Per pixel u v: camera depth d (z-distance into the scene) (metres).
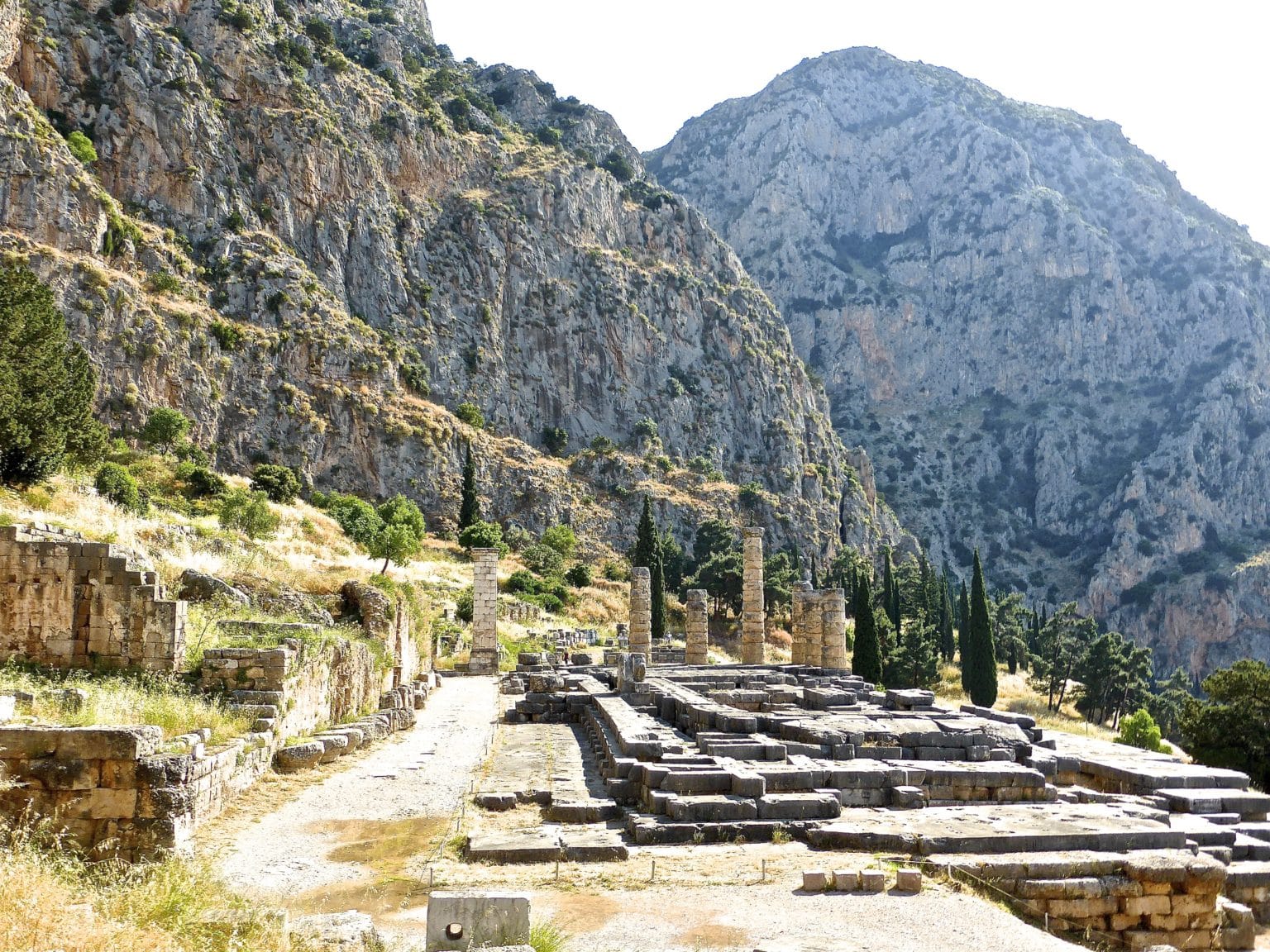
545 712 29.31
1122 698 83.19
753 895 11.26
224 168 121.44
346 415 114.62
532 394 148.00
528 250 154.88
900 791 16.12
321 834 14.02
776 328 194.25
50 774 12.28
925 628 86.69
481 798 16.09
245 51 131.50
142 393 95.12
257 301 114.44
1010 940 9.91
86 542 20.31
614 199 179.38
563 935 9.71
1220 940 12.27
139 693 17.36
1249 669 40.34
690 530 139.38
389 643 30.97
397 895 11.15
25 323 45.12
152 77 118.44
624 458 145.50
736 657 81.75
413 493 115.88
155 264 106.06
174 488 70.94
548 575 97.88
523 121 199.12
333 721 23.69
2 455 37.50
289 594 30.20
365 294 132.25
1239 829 17.28
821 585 132.62
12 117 98.50
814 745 19.38
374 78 154.50
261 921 8.66
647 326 164.00
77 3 118.88
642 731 19.80
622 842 13.40
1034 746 21.64
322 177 132.00
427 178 151.75
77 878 10.11
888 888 11.54
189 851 12.16
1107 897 12.17
